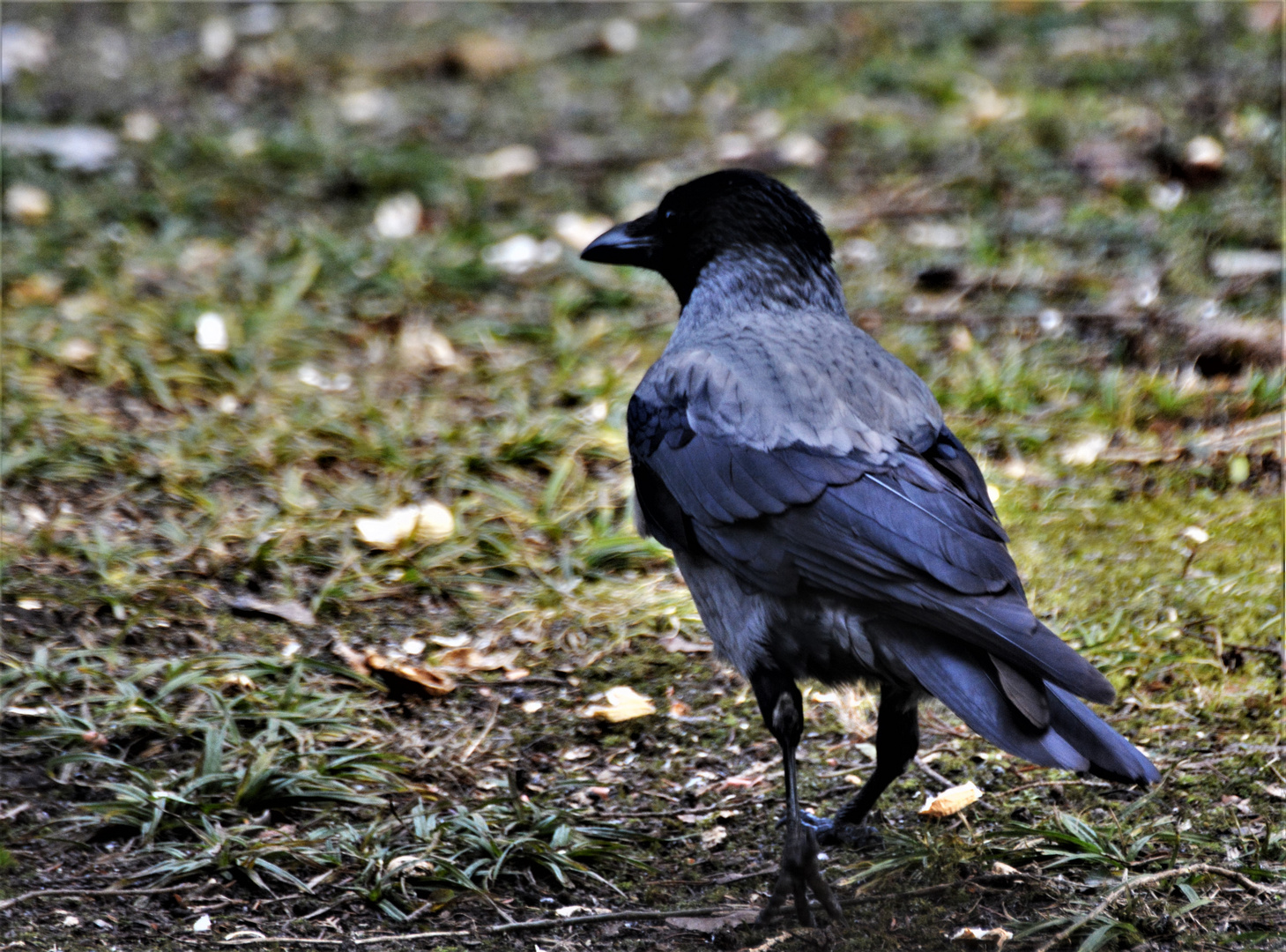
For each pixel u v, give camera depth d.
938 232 15.13
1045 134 16.89
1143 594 9.74
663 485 7.86
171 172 16.45
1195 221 14.79
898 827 7.93
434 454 11.45
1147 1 20.11
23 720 8.67
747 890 7.46
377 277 14.22
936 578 6.77
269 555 10.23
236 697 8.88
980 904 7.13
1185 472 11.23
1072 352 12.96
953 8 20.78
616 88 19.59
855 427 7.39
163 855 7.65
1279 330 12.90
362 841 7.66
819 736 8.82
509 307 14.06
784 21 21.25
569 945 7.02
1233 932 6.78
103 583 9.86
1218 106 17.02
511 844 7.59
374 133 18.22
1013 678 6.47
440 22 22.17
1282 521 10.53
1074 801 7.99
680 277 8.98
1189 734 8.45
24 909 7.20
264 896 7.37
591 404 12.23
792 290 8.55
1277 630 9.30
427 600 10.02
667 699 9.12
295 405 12.12
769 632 7.39
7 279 14.08
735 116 18.45
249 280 14.18
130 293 13.76
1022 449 11.69
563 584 10.16
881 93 18.61
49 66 19.94
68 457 11.23
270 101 19.19
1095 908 6.89
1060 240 14.84
